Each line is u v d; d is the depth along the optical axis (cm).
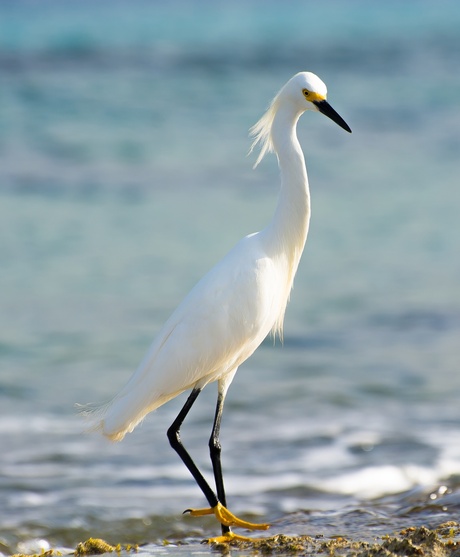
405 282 1781
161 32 6856
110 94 3956
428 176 2789
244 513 844
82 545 704
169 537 797
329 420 1117
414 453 994
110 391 1229
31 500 880
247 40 6381
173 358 684
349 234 2155
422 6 10625
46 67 4653
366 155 3112
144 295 1666
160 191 2516
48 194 2448
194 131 3322
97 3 10556
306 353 1414
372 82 4606
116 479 942
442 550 596
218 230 2116
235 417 1136
